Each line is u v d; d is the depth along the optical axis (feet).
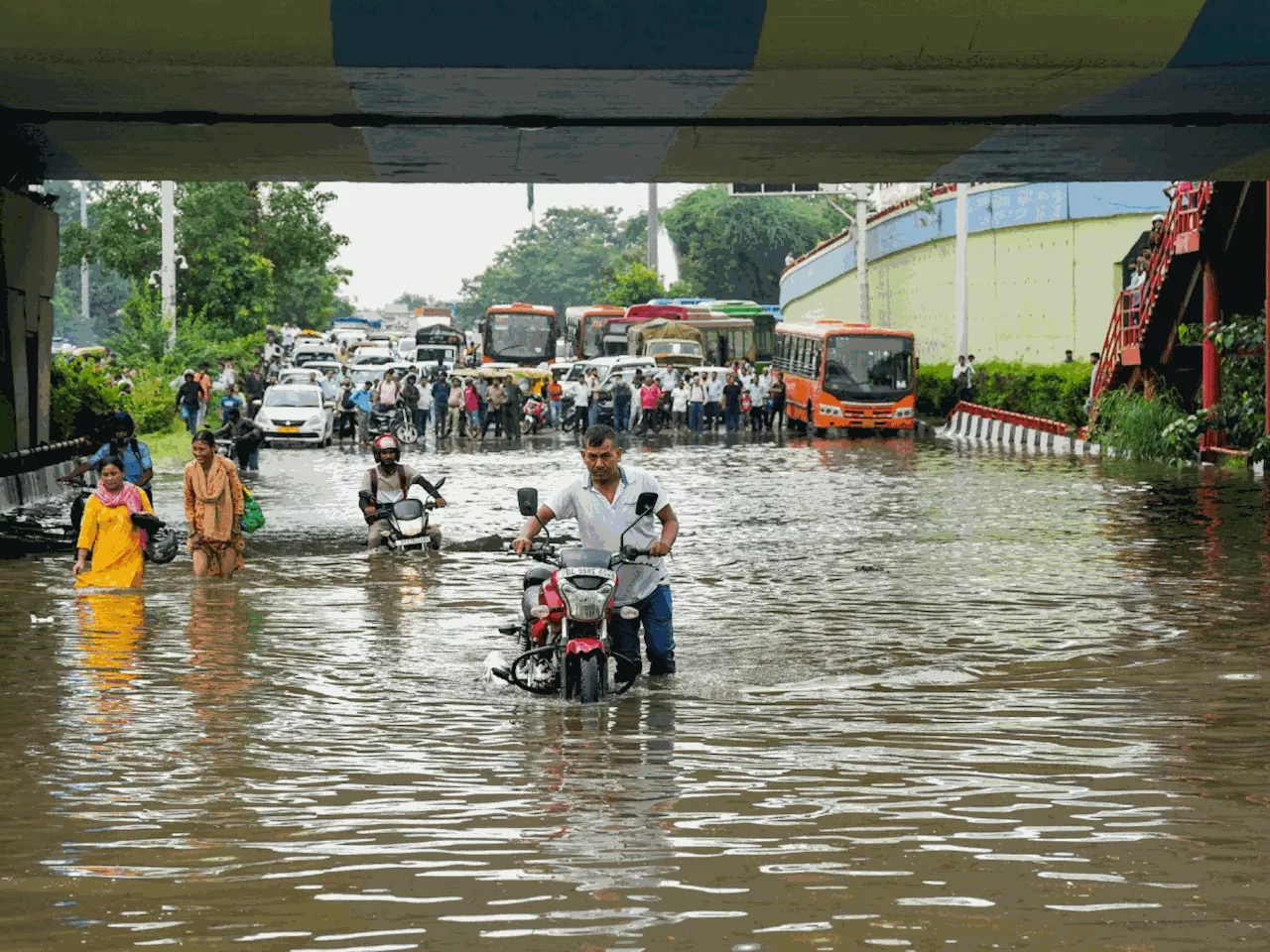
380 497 62.13
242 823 24.43
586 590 34.24
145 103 63.31
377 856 22.68
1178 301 115.03
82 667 37.83
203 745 29.89
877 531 69.10
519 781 27.02
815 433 163.43
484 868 22.09
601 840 23.47
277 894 20.95
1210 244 108.17
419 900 20.70
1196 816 24.61
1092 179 88.02
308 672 37.29
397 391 153.58
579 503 36.24
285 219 240.94
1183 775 27.22
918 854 22.67
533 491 36.17
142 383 145.28
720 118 66.80
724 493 89.97
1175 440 110.42
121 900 20.74
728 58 54.80
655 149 74.38
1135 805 25.29
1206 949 18.79
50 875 21.81
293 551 61.93
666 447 141.69
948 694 34.60
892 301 224.12
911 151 75.87
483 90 59.93
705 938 19.22
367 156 76.69
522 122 66.95
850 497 86.89
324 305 412.98
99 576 50.98
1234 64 55.72
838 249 249.96
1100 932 19.35
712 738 30.37
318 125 67.87
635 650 35.91
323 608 47.42
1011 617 45.52
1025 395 152.05
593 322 237.45
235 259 221.25
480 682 36.17
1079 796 25.85
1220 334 104.06
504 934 19.40
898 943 19.01
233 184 219.41
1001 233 178.70
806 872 21.83
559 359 234.58
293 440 148.46
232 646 40.91
